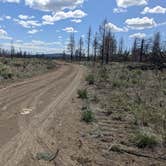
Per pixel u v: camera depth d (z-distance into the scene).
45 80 26.45
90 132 8.49
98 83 23.14
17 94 16.20
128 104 12.88
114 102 13.65
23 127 8.90
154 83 22.94
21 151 6.69
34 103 13.46
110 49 82.19
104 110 11.87
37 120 9.94
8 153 6.54
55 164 5.97
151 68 48.38
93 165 6.01
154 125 9.27
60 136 8.03
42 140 7.61
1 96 15.21
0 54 101.88
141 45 78.94
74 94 16.95
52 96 15.96
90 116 9.96
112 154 6.71
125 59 88.81
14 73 27.25
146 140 7.29
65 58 126.50
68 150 6.87
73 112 11.55
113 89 19.30
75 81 26.23
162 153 6.91
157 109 11.52
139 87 20.31
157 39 76.25
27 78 27.41
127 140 7.76
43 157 6.34
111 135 8.24
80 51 104.25
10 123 9.37
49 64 58.84
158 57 58.72
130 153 6.84
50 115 10.86
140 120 9.77
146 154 6.81
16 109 11.82
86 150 6.91
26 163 5.97
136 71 34.31
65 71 44.06
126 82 22.12
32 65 44.47
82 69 51.72
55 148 6.98
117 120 10.17
